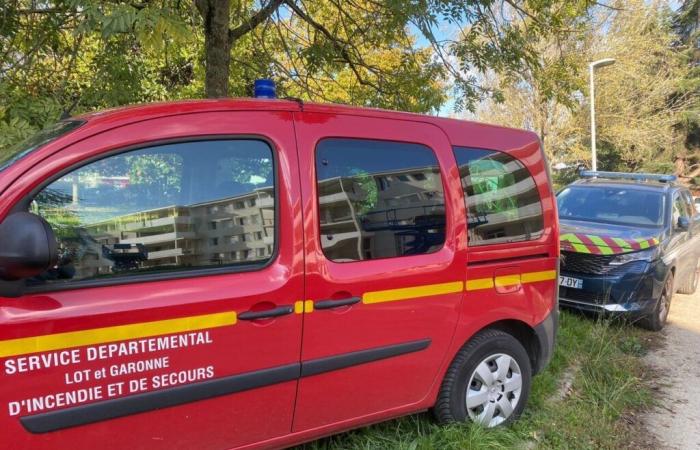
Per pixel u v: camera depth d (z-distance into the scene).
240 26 5.20
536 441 3.21
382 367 2.61
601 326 5.38
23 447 1.78
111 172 1.98
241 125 2.25
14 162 1.88
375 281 2.52
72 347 1.83
